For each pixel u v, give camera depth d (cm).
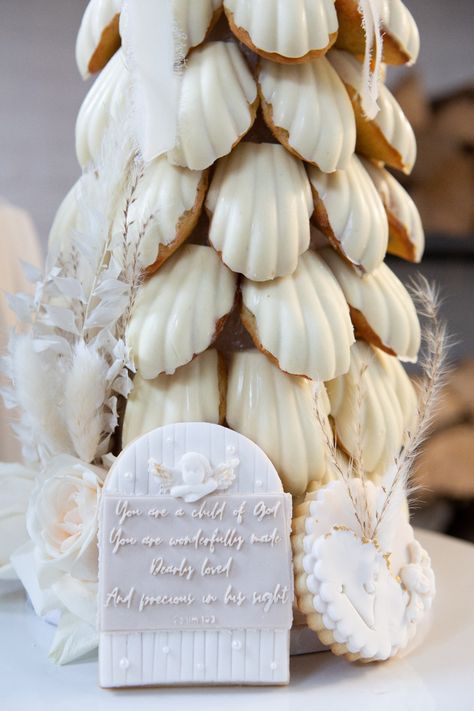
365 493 54
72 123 127
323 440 55
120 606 52
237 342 57
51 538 55
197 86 54
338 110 56
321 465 55
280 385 55
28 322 58
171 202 55
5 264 88
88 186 57
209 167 56
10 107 125
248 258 54
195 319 54
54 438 57
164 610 52
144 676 51
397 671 53
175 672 52
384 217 58
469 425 135
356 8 56
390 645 53
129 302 55
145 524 52
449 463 131
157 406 55
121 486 53
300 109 55
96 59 60
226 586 52
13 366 57
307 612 52
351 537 53
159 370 55
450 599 61
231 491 53
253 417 55
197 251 56
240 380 56
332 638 52
